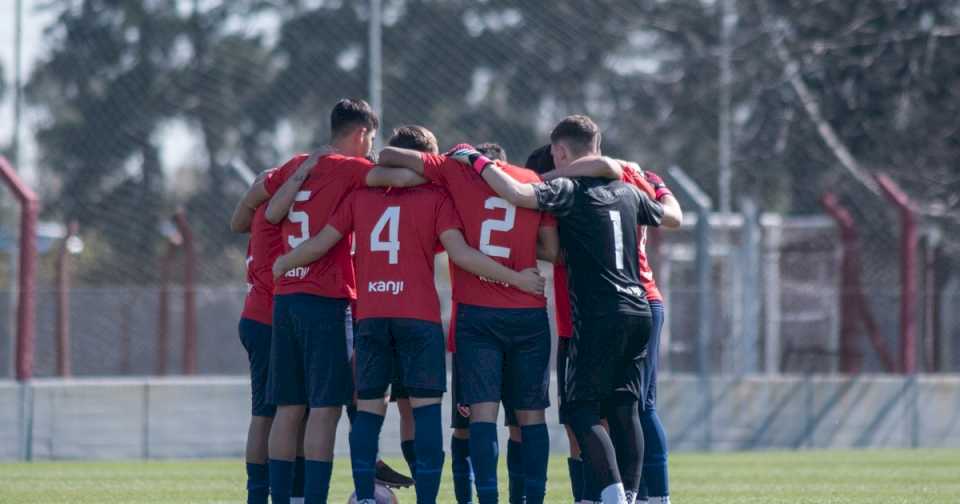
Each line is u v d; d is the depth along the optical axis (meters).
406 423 24.39
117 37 81.38
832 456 43.41
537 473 21.53
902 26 66.19
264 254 23.42
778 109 67.69
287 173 22.84
